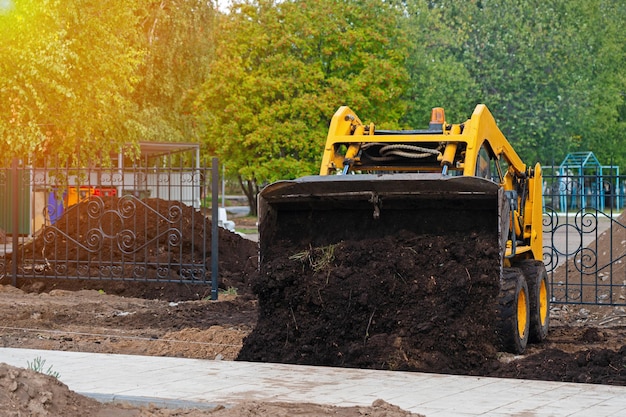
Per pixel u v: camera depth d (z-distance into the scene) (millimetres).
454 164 10930
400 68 42656
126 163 37656
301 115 42250
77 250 16953
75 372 9117
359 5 43906
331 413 7008
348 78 42844
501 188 9688
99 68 25797
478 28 50031
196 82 45656
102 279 16672
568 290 15406
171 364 9633
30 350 10570
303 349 9984
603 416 7164
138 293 16328
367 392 8148
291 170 42375
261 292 10250
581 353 10055
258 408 7113
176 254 17703
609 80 55625
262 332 10242
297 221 10641
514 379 8875
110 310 14188
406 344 9742
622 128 56438
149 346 10969
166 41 43812
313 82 42469
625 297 14648
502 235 9797
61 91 22781
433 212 10297
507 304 10039
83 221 18203
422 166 11250
